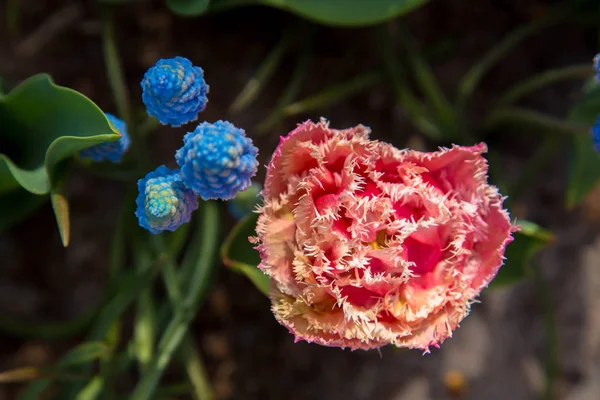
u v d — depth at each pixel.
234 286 0.53
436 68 0.54
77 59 0.52
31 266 0.53
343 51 0.53
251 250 0.42
